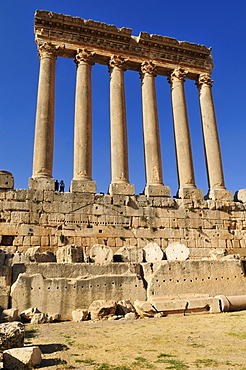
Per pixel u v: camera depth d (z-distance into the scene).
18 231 26.91
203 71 39.19
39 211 27.75
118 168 31.62
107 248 23.47
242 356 10.80
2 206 27.25
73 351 11.88
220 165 34.75
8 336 10.88
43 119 30.80
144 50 37.53
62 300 19.20
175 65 38.28
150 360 10.64
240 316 18.31
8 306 18.66
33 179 28.56
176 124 35.59
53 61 33.94
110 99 34.66
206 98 37.62
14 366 9.84
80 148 30.98
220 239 31.16
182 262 22.02
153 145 33.44
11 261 21.17
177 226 30.53
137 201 30.36
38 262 20.95
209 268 22.39
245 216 32.81
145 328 15.93
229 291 22.20
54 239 27.34
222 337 13.76
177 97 36.62
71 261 21.72
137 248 24.94
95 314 18.48
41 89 31.95
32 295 19.02
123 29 36.59
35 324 17.38
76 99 33.16
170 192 31.81
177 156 34.78
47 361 10.66
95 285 19.95
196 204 31.72
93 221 28.64
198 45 39.41
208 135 35.91
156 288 20.89
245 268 23.64
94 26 35.69
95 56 35.66
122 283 20.47
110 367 9.91
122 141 32.59
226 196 33.19
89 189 29.52
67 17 34.94
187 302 20.02
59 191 29.30
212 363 10.10
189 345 12.59
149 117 34.56
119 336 14.27
